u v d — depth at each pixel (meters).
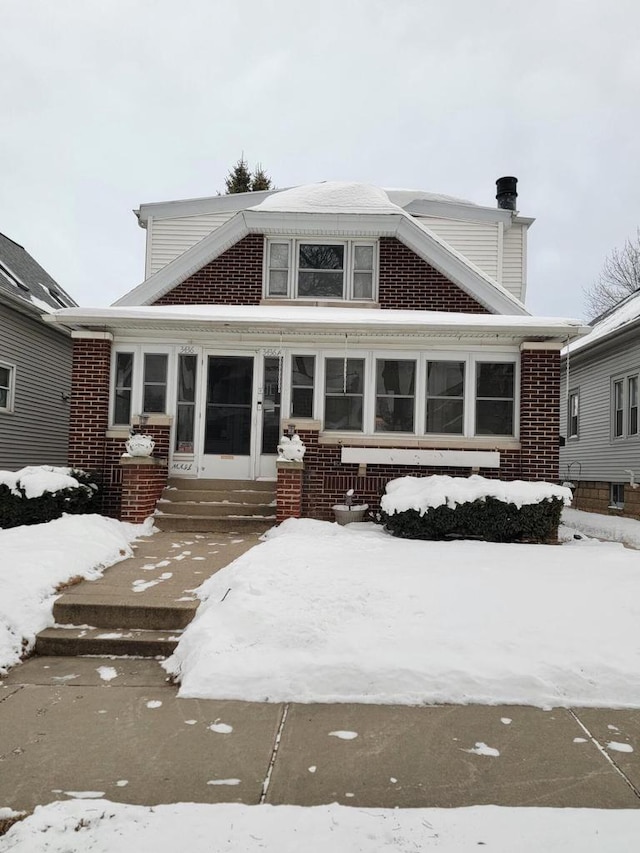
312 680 4.11
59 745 3.36
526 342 9.45
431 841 2.50
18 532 6.99
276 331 9.51
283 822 2.62
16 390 13.73
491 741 3.48
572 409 17.80
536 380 9.41
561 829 2.60
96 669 4.60
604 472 15.36
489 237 13.98
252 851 2.42
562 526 11.16
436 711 3.86
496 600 5.16
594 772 3.15
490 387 9.76
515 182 16.84
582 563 6.40
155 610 5.19
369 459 9.45
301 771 3.13
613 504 15.00
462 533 8.05
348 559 6.29
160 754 3.28
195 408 9.93
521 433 9.45
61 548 6.39
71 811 2.67
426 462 9.41
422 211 14.09
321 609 4.89
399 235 11.34
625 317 14.60
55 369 15.63
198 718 3.72
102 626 5.20
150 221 14.02
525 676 4.12
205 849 2.43
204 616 4.87
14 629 4.92
